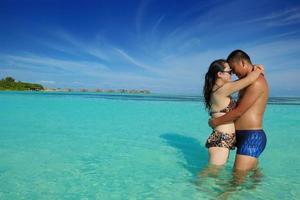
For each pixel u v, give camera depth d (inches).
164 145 292.0
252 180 173.8
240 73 177.2
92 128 398.9
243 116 173.8
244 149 171.5
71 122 456.4
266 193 156.2
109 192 158.1
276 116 607.5
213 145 180.9
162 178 183.2
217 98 179.0
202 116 579.5
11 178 179.2
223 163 177.5
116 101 1161.4
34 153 246.7
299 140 325.7
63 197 149.9
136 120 499.8
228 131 178.1
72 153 249.6
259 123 171.9
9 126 403.2
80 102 1017.5
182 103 1091.3
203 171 184.5
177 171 199.5
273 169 207.5
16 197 148.7
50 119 489.4
